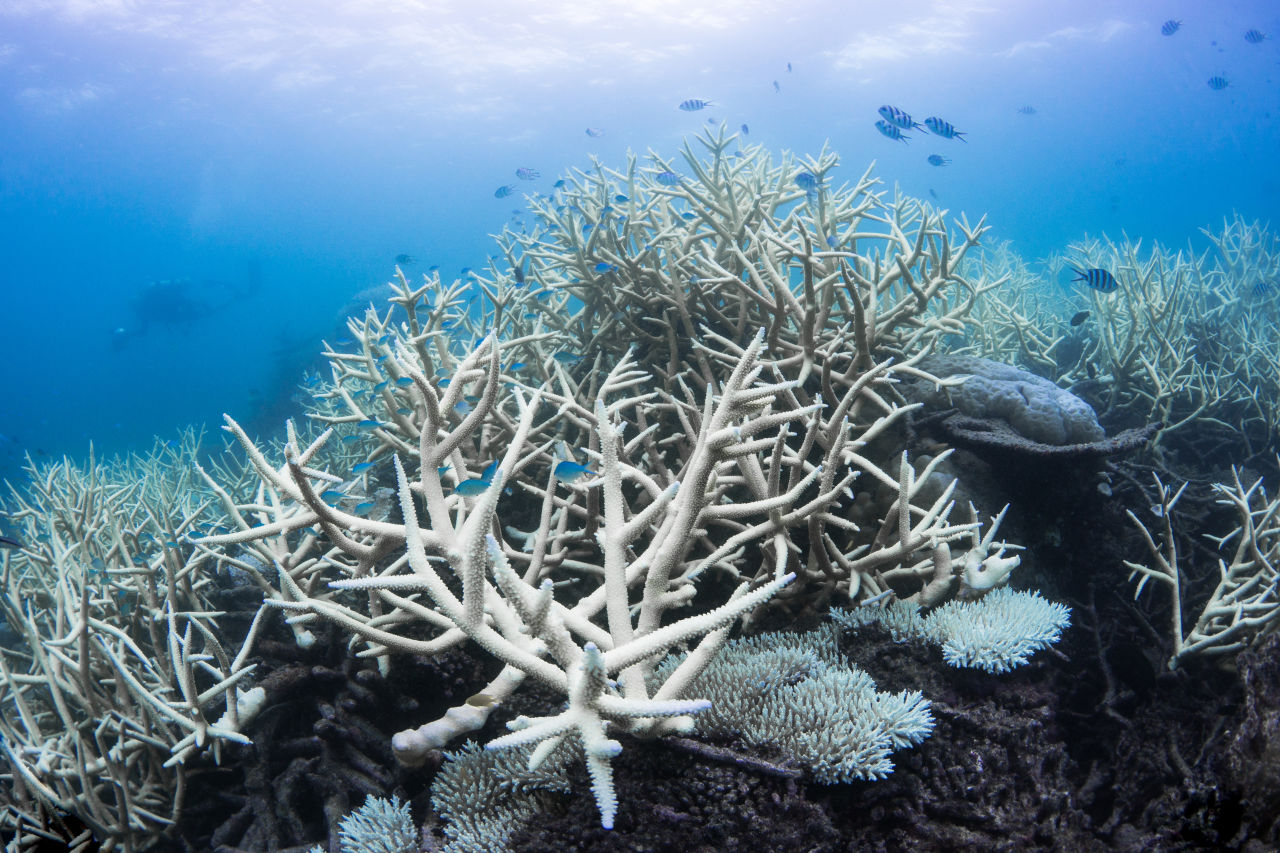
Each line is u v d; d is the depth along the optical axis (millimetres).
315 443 930
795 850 819
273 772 1084
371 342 1367
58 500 1456
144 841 1036
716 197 1762
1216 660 1129
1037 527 1331
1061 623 1058
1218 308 2473
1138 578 1394
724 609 727
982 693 1007
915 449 1343
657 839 812
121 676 1041
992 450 1280
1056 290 3533
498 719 991
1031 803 947
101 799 1047
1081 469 1321
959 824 897
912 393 1444
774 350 1394
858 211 1704
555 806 860
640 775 844
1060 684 1229
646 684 853
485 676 1068
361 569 1021
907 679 1008
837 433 1099
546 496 1132
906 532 1042
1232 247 3029
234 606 1336
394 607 1071
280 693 1085
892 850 873
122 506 1555
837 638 1072
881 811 878
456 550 872
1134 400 1933
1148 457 1764
